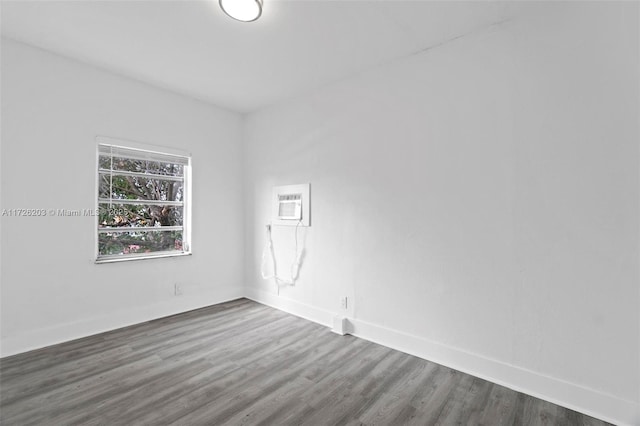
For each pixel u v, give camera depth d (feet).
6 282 7.79
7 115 7.79
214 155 12.32
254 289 12.96
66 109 8.70
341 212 9.81
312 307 10.59
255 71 9.41
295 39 7.71
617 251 5.57
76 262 8.89
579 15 5.95
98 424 5.30
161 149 10.69
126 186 10.18
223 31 7.41
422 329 7.98
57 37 7.73
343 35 7.49
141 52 8.43
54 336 8.46
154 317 10.57
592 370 5.76
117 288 9.73
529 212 6.46
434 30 7.24
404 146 8.39
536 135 6.39
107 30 7.42
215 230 12.38
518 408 5.88
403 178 8.39
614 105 5.60
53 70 8.48
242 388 6.43
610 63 5.65
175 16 6.86
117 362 7.48
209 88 10.70
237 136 13.17
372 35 7.47
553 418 5.61
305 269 10.87
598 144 5.74
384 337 8.68
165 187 11.19
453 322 7.47
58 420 5.40
